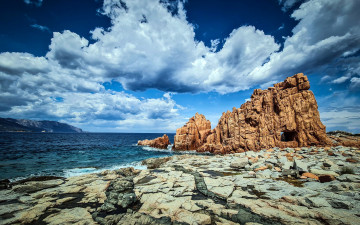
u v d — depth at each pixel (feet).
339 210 24.73
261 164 55.72
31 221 24.63
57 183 41.86
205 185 39.04
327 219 22.56
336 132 109.19
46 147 177.37
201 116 180.75
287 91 91.97
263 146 92.99
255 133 100.37
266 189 35.68
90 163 94.94
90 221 24.82
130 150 171.22
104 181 43.86
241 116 110.73
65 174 67.72
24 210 27.73
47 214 26.84
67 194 35.50
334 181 35.60
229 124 119.14
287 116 88.12
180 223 23.68
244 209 27.55
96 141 302.45
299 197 29.91
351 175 36.99
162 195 33.78
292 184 38.19
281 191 33.76
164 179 44.06
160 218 25.22
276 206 27.66
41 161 96.37
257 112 101.45
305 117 84.69
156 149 181.88
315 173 42.88
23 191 36.63
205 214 26.20
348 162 49.11
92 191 37.09
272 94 99.81
